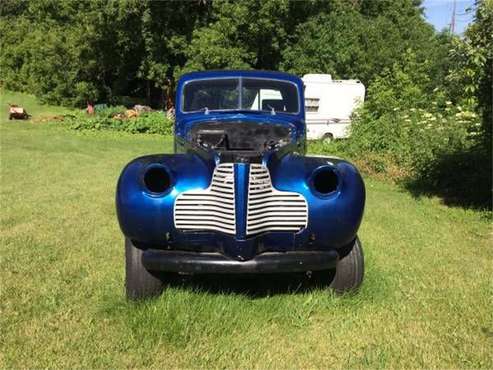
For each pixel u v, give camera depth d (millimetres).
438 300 4891
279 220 4328
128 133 22734
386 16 35188
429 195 10477
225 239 4250
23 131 22375
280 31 27328
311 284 5070
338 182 4453
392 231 7500
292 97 6254
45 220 7582
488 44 7922
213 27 26812
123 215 4395
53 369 3635
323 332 4246
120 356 3812
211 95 6250
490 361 3836
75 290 4945
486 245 6898
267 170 4305
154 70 29438
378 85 17797
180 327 4125
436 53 27703
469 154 10641
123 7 26953
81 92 34188
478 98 8625
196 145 4910
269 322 4383
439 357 3893
